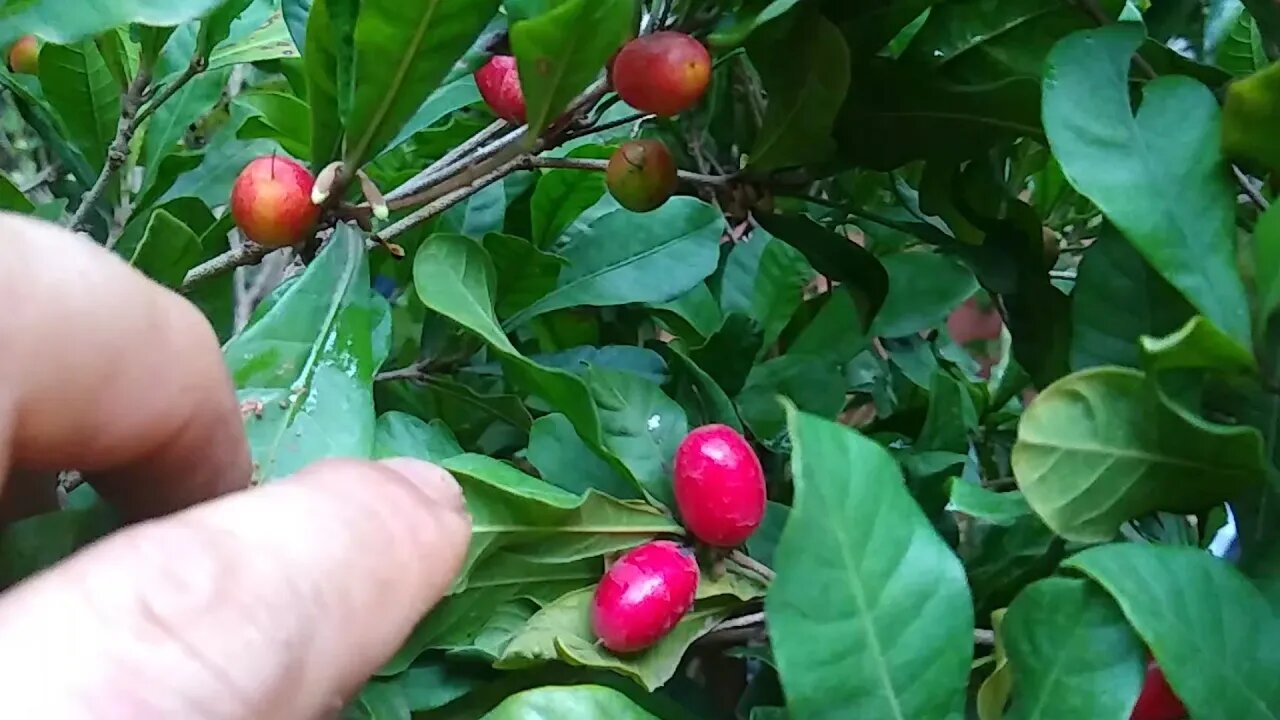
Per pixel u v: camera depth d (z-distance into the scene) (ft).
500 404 0.96
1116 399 0.63
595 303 0.99
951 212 0.91
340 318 0.73
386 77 0.71
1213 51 0.94
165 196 1.08
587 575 0.72
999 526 0.81
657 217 1.03
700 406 0.89
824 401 1.03
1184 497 0.65
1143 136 0.65
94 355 0.59
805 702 0.58
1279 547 0.64
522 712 0.60
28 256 0.57
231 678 0.45
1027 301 0.89
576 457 0.79
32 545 0.63
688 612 0.72
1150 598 0.58
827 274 0.96
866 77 0.85
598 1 0.69
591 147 1.03
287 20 0.93
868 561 0.60
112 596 0.45
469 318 0.70
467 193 0.86
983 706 0.63
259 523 0.50
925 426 0.98
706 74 0.76
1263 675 0.58
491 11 0.69
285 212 0.75
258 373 0.70
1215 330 0.59
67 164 1.09
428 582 0.56
